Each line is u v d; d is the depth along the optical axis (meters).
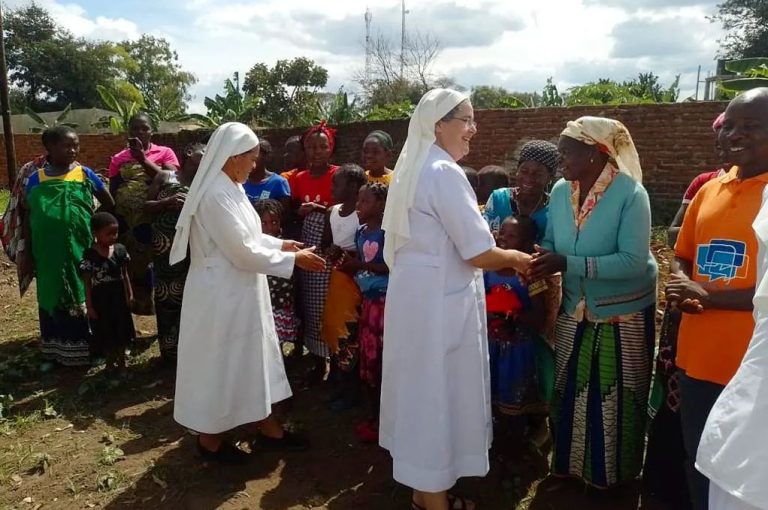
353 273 3.92
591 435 2.96
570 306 2.98
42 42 39.16
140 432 3.90
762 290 1.63
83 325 4.86
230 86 18.52
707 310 2.29
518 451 3.56
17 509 3.11
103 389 4.50
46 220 4.71
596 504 3.09
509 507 3.10
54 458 3.58
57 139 4.83
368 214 3.57
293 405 4.26
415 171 2.63
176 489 3.27
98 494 3.24
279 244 3.53
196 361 3.27
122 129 17.33
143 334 5.66
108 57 40.69
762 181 2.16
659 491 3.01
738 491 1.57
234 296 3.26
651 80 15.29
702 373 2.31
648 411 3.35
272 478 3.39
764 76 7.30
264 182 4.59
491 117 10.96
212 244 3.24
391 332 2.75
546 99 15.26
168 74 51.06
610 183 2.78
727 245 2.22
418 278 2.65
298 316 4.64
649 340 2.96
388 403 2.82
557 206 3.00
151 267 5.34
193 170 4.59
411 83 24.44
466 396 2.72
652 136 9.73
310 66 28.86
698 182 3.08
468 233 2.56
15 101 37.19
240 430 3.90
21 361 5.00
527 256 2.75
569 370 3.01
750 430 1.58
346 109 15.60
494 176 4.09
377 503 3.16
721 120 2.61
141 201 5.16
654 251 7.64
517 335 3.29
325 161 4.62
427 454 2.65
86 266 4.57
